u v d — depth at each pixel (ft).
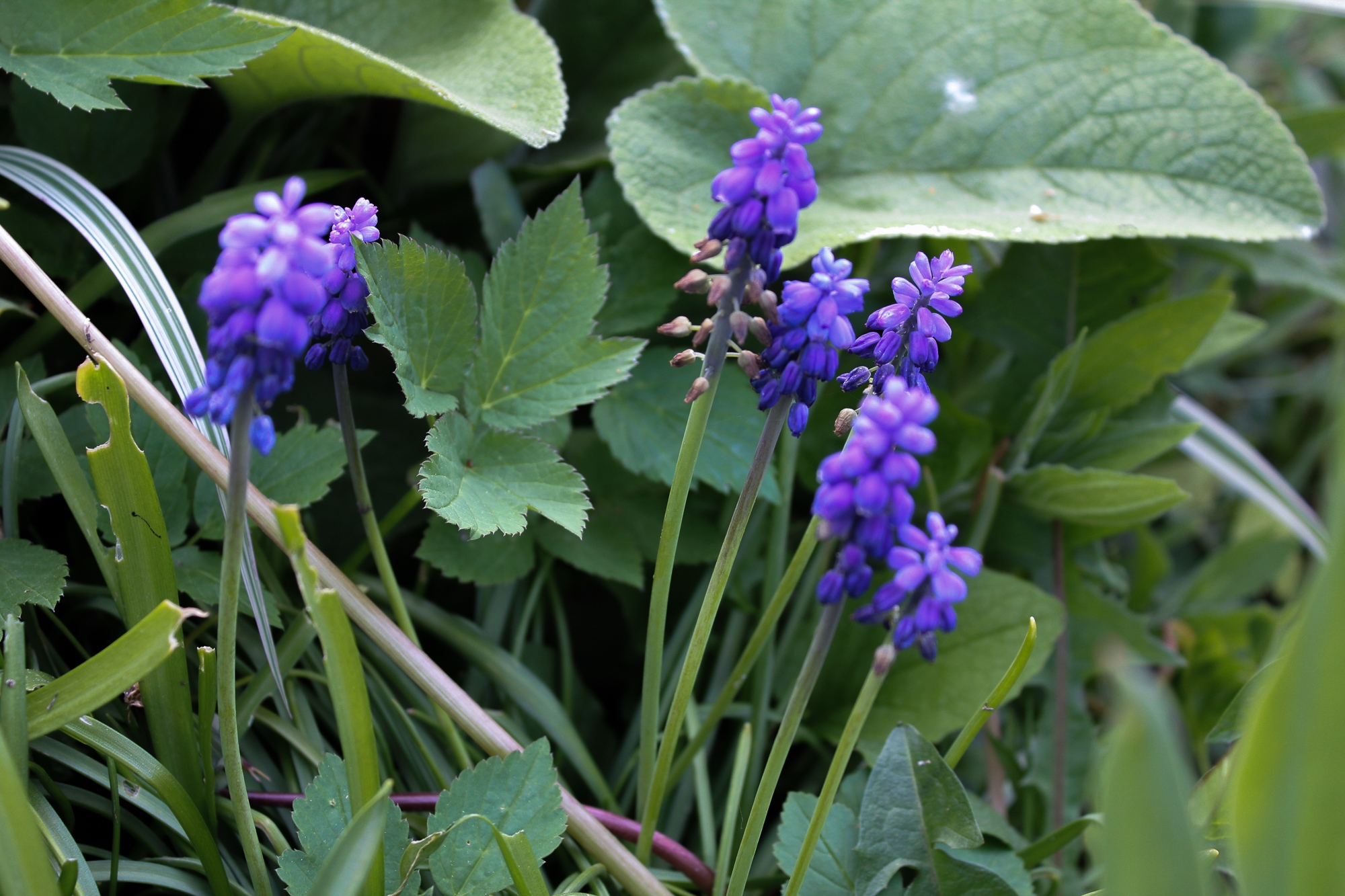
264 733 2.85
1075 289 3.69
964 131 3.55
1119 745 2.30
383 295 2.69
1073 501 3.35
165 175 3.67
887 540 2.39
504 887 2.62
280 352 2.37
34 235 3.01
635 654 3.42
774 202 2.44
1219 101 3.43
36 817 2.58
